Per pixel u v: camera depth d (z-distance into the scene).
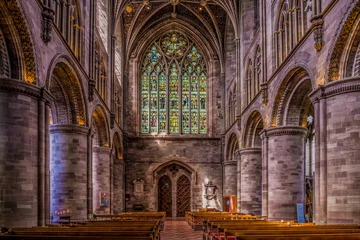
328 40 18.69
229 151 47.59
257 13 37.91
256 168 36.72
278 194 26.95
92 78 28.89
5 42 16.92
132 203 49.00
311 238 11.94
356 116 17.39
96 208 35.81
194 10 48.78
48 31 19.08
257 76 33.38
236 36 40.66
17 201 16.84
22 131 17.17
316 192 18.78
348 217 17.09
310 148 43.53
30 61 17.62
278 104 27.30
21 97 17.22
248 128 36.78
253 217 27.62
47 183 18.53
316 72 20.03
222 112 49.97
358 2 16.09
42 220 18.02
